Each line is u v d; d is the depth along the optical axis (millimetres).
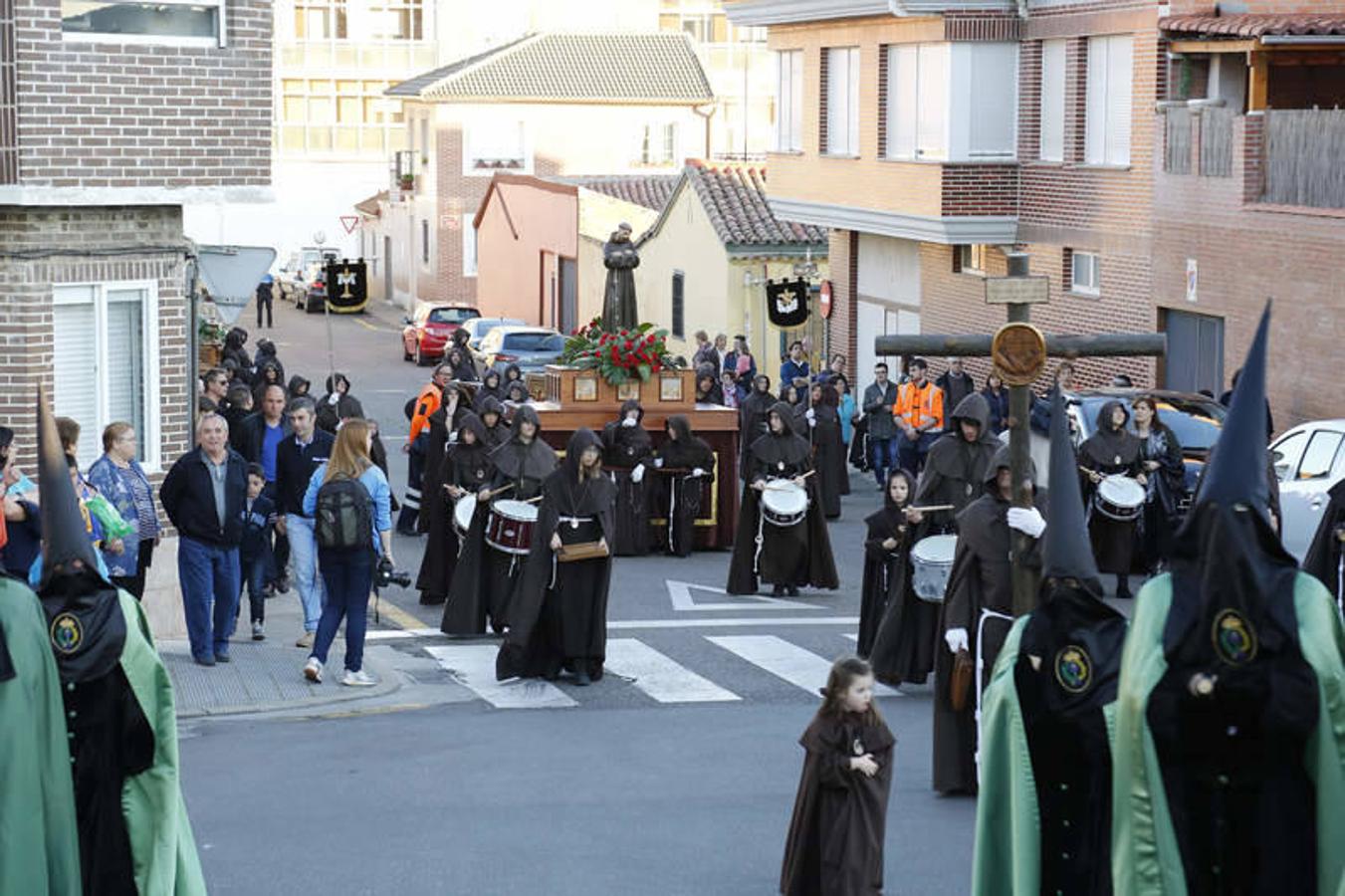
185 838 12250
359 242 123125
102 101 26156
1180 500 31609
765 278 62531
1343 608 17500
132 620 11742
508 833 17391
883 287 55250
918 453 42906
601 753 20594
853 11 51062
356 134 126750
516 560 27000
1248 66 43031
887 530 24953
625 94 101688
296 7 124938
